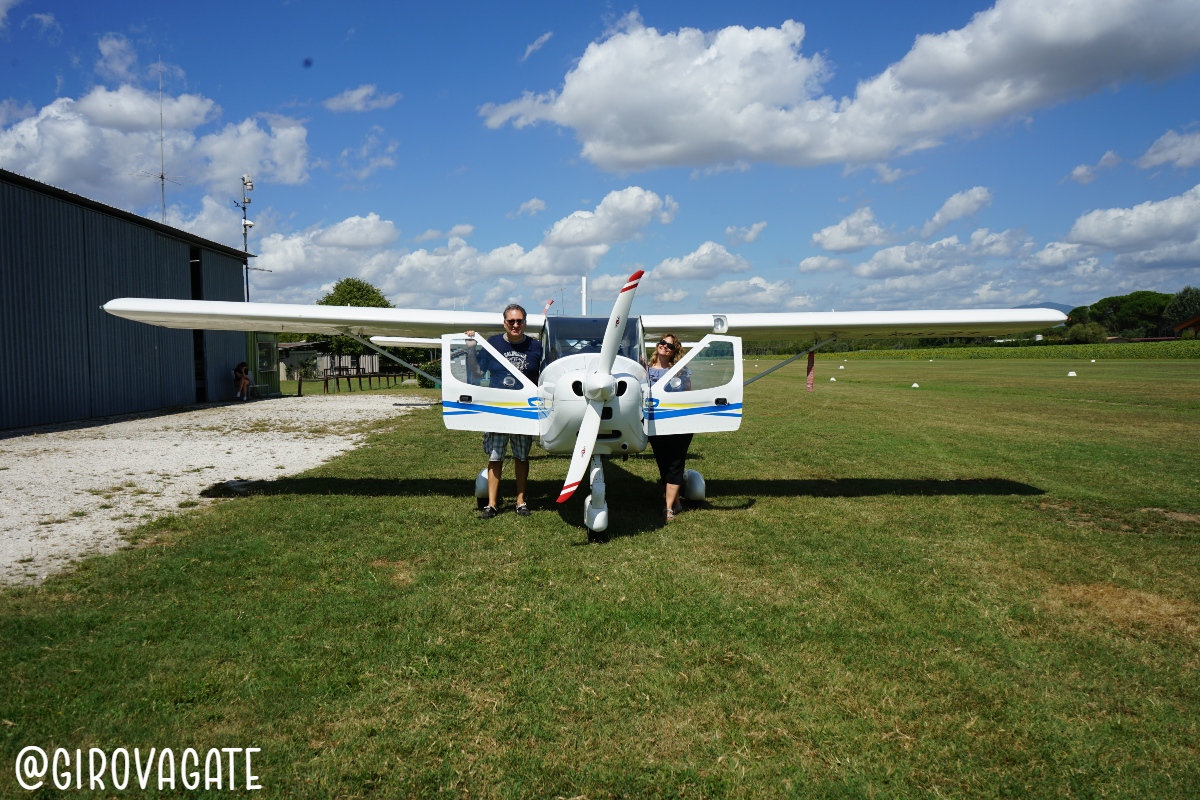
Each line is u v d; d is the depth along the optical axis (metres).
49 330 11.72
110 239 13.23
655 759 2.17
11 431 10.68
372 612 3.27
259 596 3.48
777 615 3.28
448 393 5.37
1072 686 2.66
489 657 2.82
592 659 2.81
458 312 6.48
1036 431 10.61
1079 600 3.57
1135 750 2.26
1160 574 3.97
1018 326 6.45
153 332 14.73
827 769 2.13
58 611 3.26
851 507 5.64
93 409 12.82
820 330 6.72
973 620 3.26
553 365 5.06
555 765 2.13
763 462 7.95
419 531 4.80
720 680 2.65
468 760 2.15
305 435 10.38
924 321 6.32
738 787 2.04
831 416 12.95
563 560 4.14
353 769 2.10
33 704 2.44
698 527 4.97
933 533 4.82
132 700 2.47
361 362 34.72
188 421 12.38
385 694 2.52
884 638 3.05
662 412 5.20
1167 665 2.85
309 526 4.89
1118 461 7.92
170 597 3.47
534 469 7.50
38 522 4.97
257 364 19.14
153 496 5.90
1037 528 4.96
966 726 2.37
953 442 9.47
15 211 10.99
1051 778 2.11
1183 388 18.72
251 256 18.66
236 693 2.52
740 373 5.52
